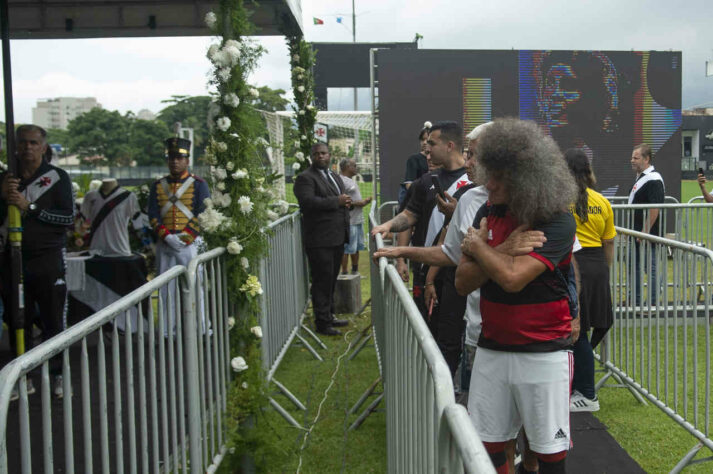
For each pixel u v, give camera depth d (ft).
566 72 37.60
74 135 254.68
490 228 7.45
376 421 14.58
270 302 15.19
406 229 13.32
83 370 6.36
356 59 58.75
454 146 12.63
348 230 22.57
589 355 14.30
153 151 247.70
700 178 27.40
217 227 11.35
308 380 17.48
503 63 37.27
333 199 21.38
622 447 12.91
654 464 12.23
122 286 20.53
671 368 17.01
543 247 6.92
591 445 12.94
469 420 3.77
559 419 7.48
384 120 37.09
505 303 7.33
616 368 15.81
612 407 15.24
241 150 11.59
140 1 16.40
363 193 54.90
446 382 4.56
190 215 19.12
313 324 23.53
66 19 17.19
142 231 23.71
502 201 7.06
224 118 11.36
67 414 6.03
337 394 16.31
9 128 13.76
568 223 7.08
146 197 24.39
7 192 13.79
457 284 7.55
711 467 12.12
